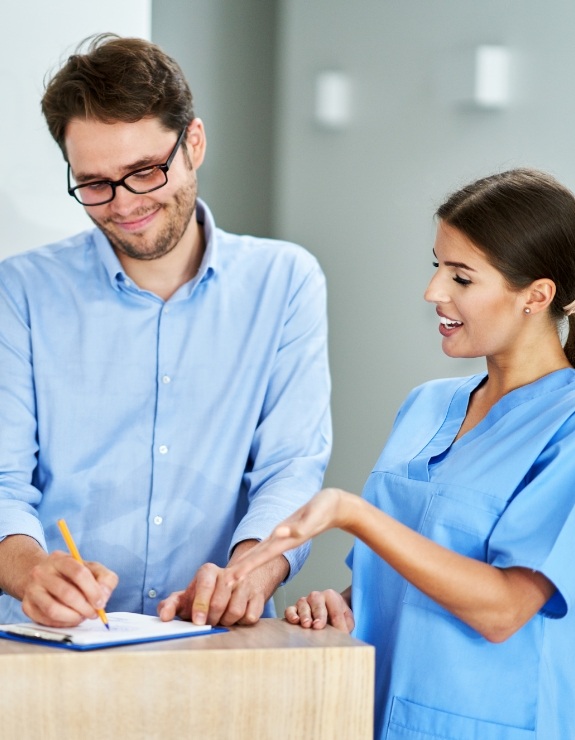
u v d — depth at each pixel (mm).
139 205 1512
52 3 2086
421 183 2410
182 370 1642
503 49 2316
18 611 1567
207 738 995
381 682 1305
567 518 1171
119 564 1595
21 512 1479
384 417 2473
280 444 1615
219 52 2480
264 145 2514
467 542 1240
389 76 2443
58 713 960
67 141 1518
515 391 1306
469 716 1205
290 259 1725
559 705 1233
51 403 1625
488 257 1259
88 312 1648
